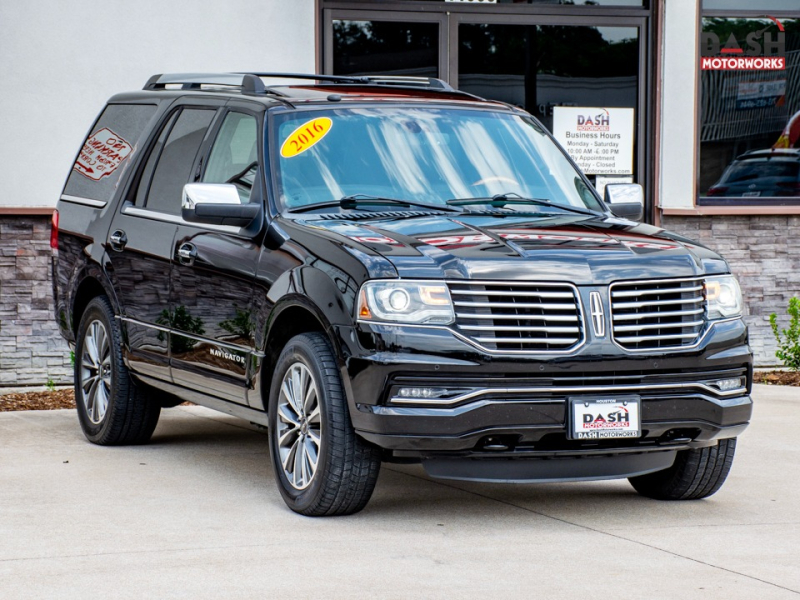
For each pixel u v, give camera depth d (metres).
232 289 6.78
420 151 7.18
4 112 11.11
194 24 11.51
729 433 6.25
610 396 5.88
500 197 7.03
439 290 5.77
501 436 5.80
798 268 13.06
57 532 5.82
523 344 5.79
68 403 10.36
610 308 5.93
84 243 8.53
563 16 12.82
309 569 5.18
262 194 6.77
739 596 4.84
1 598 4.73
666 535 5.91
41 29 11.15
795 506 6.63
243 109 7.34
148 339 7.75
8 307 11.34
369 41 12.44
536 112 12.86
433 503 6.62
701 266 6.26
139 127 8.44
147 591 4.83
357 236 6.13
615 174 12.95
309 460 6.19
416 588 4.90
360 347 5.76
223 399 7.06
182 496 6.70
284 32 11.73
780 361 13.02
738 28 13.10
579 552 5.54
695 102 12.84
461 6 12.62
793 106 13.23
